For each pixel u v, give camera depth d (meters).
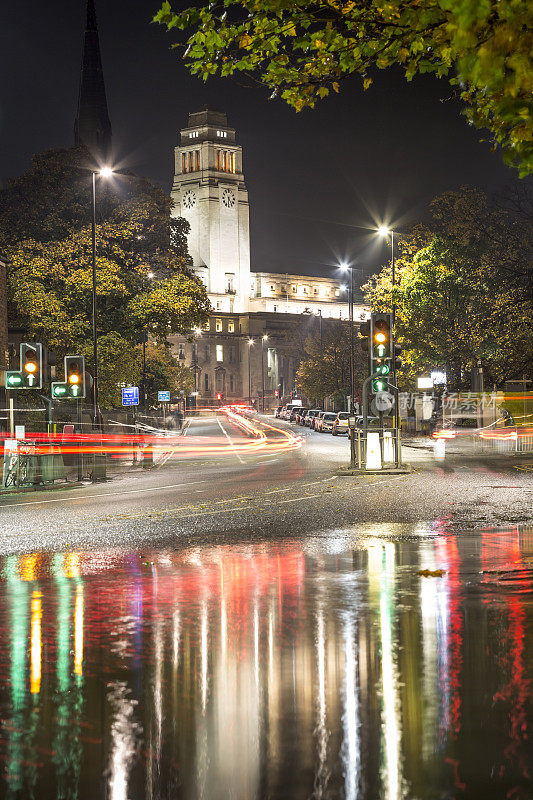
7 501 26.59
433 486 27.97
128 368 62.44
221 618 9.83
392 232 67.19
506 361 64.50
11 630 9.39
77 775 5.30
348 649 8.33
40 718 6.45
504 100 5.84
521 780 5.10
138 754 5.65
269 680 7.35
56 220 64.69
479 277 65.25
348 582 11.91
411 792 4.95
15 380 32.16
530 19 4.95
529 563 13.08
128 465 45.97
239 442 75.62
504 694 6.85
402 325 68.69
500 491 25.89
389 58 9.11
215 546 15.70
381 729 6.06
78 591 11.66
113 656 8.25
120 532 17.92
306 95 9.62
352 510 21.19
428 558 13.77
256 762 5.46
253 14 8.71
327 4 8.79
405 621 9.49
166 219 68.75
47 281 60.88
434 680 7.27
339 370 109.62
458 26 5.04
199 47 8.76
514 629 9.05
